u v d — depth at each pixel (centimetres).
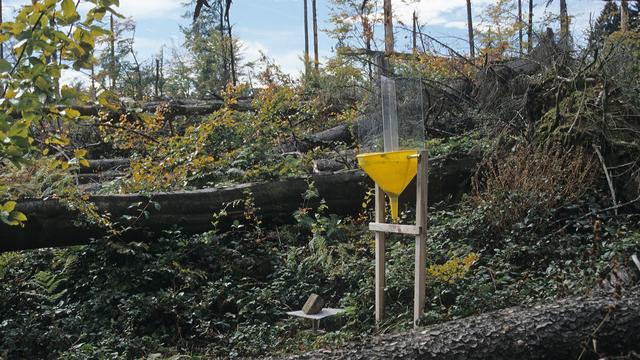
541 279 606
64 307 717
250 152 1011
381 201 585
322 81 1505
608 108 816
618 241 634
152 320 679
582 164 785
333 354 458
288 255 771
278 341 593
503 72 989
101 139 1349
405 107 583
